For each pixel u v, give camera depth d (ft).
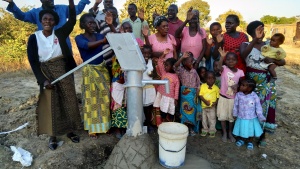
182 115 13.80
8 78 27.45
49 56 11.40
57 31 11.73
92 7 16.67
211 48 14.74
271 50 12.53
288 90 25.90
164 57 13.71
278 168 12.01
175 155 10.66
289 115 18.49
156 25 13.79
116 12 15.75
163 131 10.59
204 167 11.12
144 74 13.12
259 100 12.57
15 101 19.75
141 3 38.27
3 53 33.30
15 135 14.05
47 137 13.64
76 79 27.04
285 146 13.87
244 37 13.99
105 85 12.69
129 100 10.55
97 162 11.99
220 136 14.08
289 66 39.70
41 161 11.68
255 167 11.96
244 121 12.60
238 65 13.51
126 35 10.75
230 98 13.14
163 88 13.23
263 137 13.38
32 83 25.68
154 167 10.88
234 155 12.64
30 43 11.17
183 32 15.21
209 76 12.97
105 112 12.73
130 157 10.57
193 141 13.55
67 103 12.21
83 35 12.84
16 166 11.57
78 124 12.88
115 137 13.53
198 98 13.75
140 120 10.85
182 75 13.58
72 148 12.49
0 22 42.63
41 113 11.96
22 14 14.67
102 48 12.82
